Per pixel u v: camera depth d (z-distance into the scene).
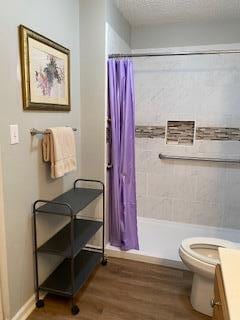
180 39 2.92
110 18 2.34
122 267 2.37
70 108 2.22
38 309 1.84
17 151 1.61
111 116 2.38
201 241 2.02
